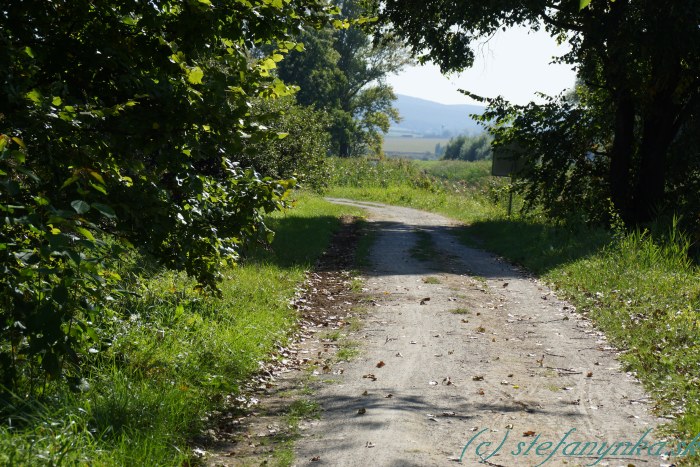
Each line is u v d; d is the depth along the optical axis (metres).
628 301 14.20
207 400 8.08
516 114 29.25
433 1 28.30
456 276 19.09
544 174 28.66
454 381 9.55
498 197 39.59
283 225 28.11
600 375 9.91
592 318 13.66
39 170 6.75
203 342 9.91
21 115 6.28
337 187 64.94
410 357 10.84
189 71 7.41
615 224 22.98
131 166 7.26
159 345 9.25
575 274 17.84
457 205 46.09
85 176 6.55
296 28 8.21
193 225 8.08
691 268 17.33
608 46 23.66
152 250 8.21
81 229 5.59
